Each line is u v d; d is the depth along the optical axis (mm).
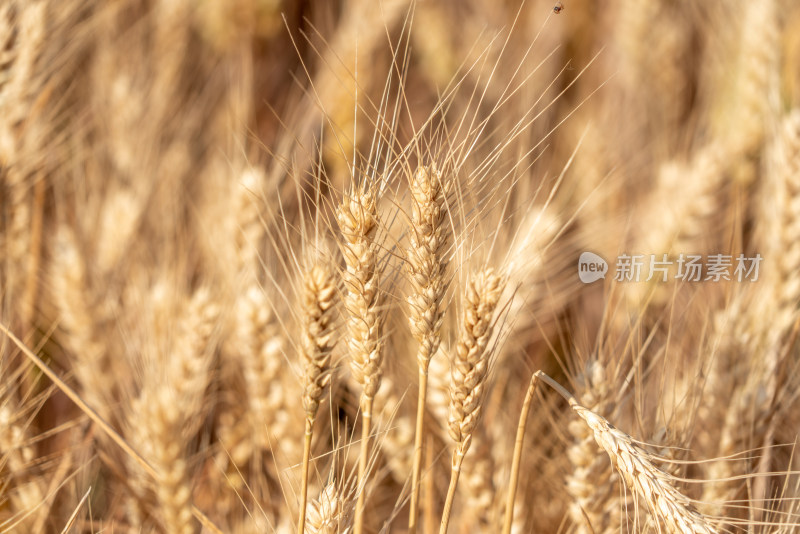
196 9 2217
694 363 1499
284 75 2287
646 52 2156
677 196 1662
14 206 1571
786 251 1532
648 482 1352
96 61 2066
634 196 2004
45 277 1673
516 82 1854
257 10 2197
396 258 1375
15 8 1557
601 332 1464
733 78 1912
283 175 1604
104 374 1594
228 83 2273
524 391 1555
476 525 1492
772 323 1520
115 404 1566
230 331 1580
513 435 1522
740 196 1714
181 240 1748
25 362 1527
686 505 1352
